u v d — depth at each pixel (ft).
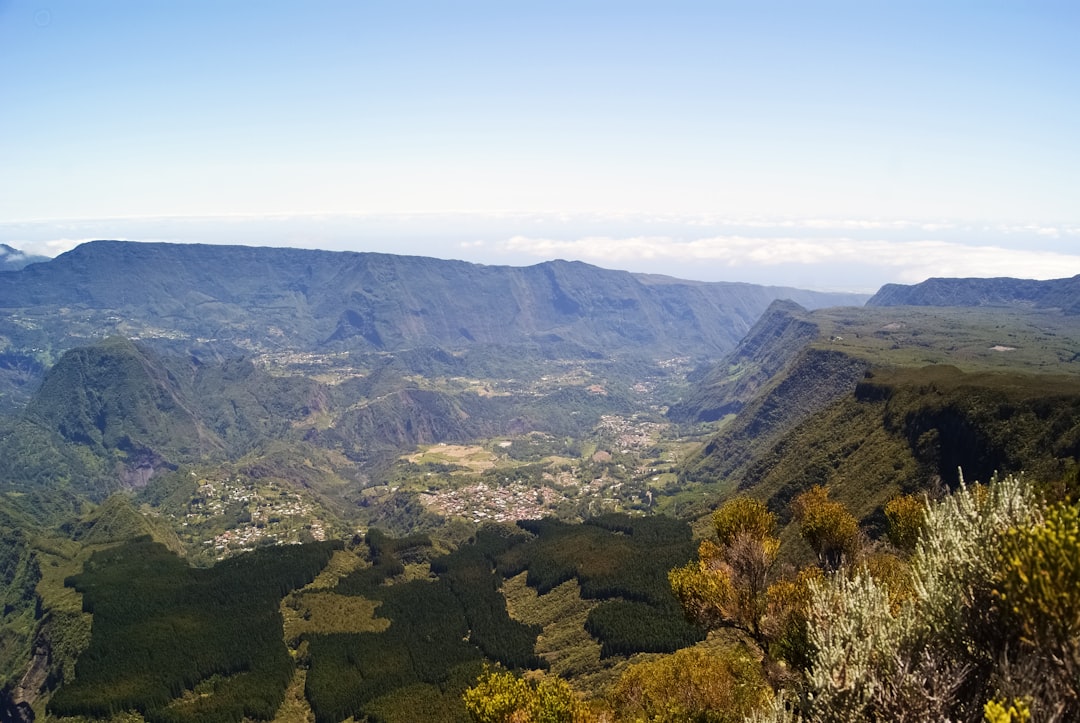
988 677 51.24
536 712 105.81
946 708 49.44
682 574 106.63
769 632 94.58
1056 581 44.57
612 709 155.53
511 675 110.93
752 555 103.19
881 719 51.85
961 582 54.39
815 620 71.56
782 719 66.18
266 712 414.62
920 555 61.05
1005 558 49.73
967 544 55.62
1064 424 380.17
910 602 60.29
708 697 126.21
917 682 50.72
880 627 56.85
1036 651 45.98
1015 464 383.86
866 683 53.16
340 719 410.72
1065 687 43.32
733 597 99.45
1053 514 48.96
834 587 74.64
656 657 403.95
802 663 80.07
